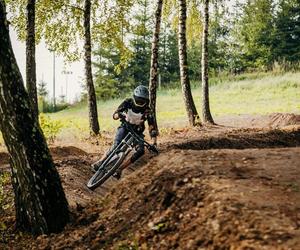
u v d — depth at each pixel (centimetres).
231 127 2161
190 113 2112
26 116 705
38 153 716
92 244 646
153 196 673
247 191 570
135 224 640
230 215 507
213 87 4469
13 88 689
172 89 5006
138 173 780
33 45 1636
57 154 1420
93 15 2070
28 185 713
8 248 687
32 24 1634
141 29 2153
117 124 2756
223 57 5734
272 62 5316
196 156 756
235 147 1522
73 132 2289
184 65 2114
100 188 1070
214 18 2570
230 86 4275
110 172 843
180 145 1437
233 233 477
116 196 762
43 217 715
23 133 702
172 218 584
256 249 436
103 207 760
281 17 5484
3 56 679
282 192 574
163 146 1438
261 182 613
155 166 764
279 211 502
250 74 4950
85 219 738
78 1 1995
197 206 571
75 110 4938
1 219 784
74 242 665
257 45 5491
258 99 3509
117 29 2097
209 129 2033
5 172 1099
